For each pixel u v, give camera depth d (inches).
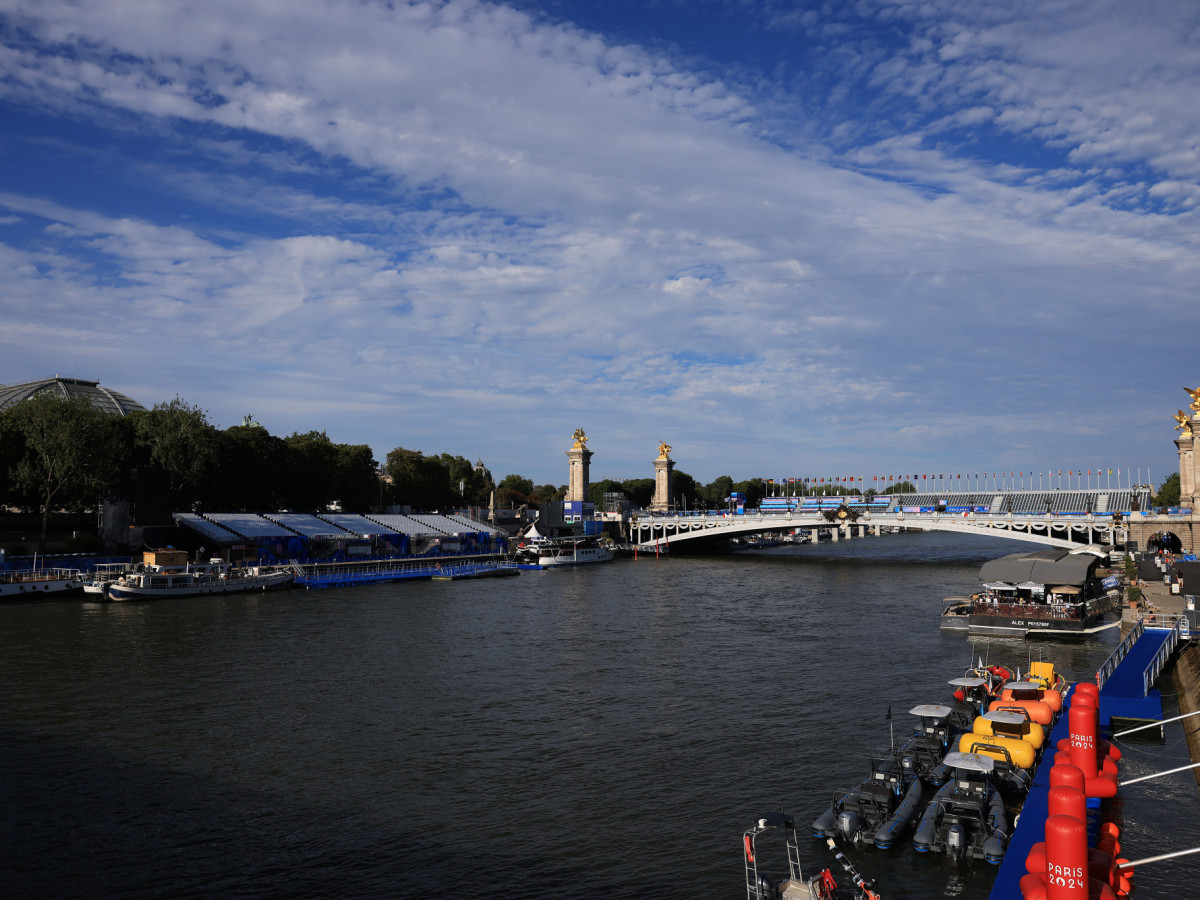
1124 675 2509.8
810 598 5191.9
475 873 1499.8
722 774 1959.9
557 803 1797.5
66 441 5255.9
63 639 3545.8
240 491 6919.3
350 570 6422.2
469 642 3597.4
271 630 3838.6
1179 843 1587.1
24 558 5108.3
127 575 4987.7
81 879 1482.5
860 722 2361.0
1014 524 7145.7
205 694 2652.6
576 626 4060.0
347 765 2026.3
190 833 1658.5
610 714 2459.4
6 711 2443.4
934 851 1558.8
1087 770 1593.3
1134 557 5393.7
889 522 7726.4
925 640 3649.1
